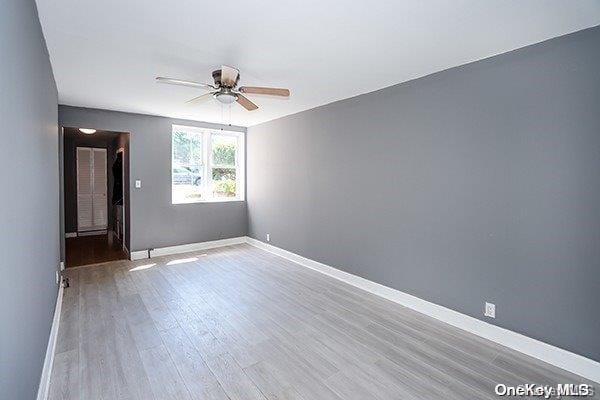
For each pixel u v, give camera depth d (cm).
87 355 233
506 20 199
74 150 674
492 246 257
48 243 250
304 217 465
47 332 220
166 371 216
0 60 108
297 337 263
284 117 499
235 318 296
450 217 285
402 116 324
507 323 249
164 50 248
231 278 409
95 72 298
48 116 261
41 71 214
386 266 346
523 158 238
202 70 292
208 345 249
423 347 248
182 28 213
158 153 508
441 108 290
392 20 200
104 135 655
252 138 589
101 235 679
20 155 145
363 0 178
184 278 407
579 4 180
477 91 264
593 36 205
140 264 467
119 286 375
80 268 446
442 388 201
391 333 270
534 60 231
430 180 301
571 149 215
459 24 205
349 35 221
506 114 246
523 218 239
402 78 312
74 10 190
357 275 382
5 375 110
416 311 314
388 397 193
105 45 239
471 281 271
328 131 417
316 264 445
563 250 220
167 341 254
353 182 383
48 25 209
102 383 203
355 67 282
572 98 214
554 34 217
